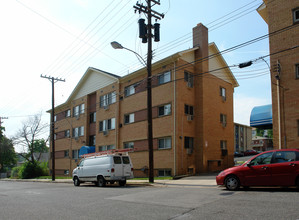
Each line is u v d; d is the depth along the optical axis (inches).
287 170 390.6
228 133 1088.2
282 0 635.5
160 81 965.8
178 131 883.4
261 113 669.3
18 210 356.2
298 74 595.2
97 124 1302.9
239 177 426.6
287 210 272.5
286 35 618.2
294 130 581.3
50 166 1769.2
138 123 1041.5
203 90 967.0
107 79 1267.2
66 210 339.0
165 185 629.6
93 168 721.0
